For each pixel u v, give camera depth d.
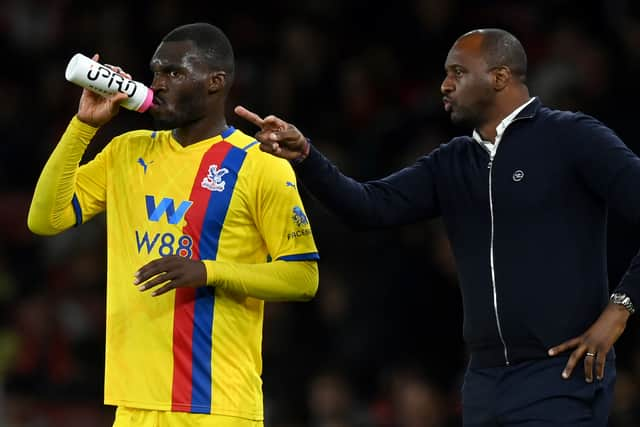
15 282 38.31
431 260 31.09
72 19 44.03
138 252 16.27
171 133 16.92
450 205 16.75
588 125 16.06
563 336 15.75
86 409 33.22
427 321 30.64
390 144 33.91
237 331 16.41
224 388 16.17
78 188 16.97
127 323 16.20
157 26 41.41
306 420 31.39
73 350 35.72
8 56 44.19
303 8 40.59
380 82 37.28
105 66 15.97
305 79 38.03
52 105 42.53
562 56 33.03
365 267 32.03
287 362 32.03
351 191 16.47
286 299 16.47
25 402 33.47
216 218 16.20
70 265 37.94
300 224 16.48
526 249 15.92
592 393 15.62
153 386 16.05
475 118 16.78
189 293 16.16
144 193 16.44
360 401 30.41
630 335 29.58
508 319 15.90
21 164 41.34
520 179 16.09
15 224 40.00
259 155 16.52
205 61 16.41
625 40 33.84
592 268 15.97
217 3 41.41
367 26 39.00
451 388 30.08
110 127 38.38
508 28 35.72
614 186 15.62
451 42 36.75
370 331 30.67
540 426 15.61
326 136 36.59
